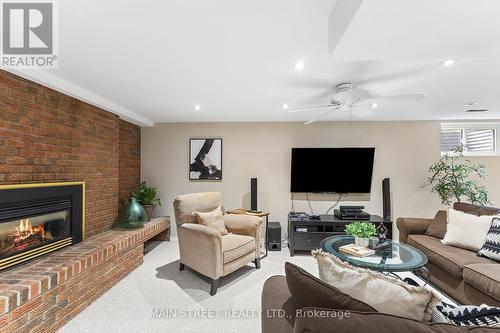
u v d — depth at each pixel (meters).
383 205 3.97
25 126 2.21
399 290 0.98
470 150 4.18
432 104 3.11
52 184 2.42
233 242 2.84
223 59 1.91
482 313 0.90
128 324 1.99
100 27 1.48
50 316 1.85
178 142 4.41
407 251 2.39
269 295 1.38
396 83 2.38
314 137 4.26
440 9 0.98
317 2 1.26
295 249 3.70
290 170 4.29
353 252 2.32
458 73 2.12
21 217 2.15
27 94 2.22
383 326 0.75
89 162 3.01
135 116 3.77
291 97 2.88
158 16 1.37
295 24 1.45
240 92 2.71
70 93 2.54
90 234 3.01
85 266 2.21
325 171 4.09
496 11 0.99
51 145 2.48
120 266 2.78
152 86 2.53
